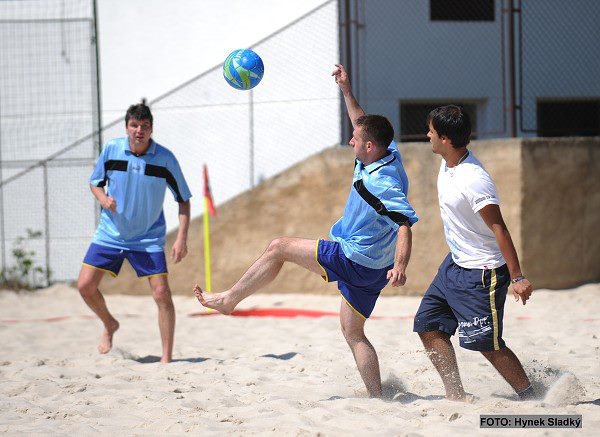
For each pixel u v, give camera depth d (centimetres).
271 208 4525
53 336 3347
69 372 2434
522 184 4231
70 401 2034
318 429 1638
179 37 5097
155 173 2633
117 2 5156
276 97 4797
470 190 1717
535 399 1855
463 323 1777
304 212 4481
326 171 4450
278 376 2317
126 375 2361
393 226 1788
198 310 4103
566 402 1811
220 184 4866
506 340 2759
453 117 1748
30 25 5209
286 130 4778
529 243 4256
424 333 1875
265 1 4978
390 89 5047
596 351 2531
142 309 4238
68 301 4528
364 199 1814
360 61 4997
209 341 3119
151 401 1991
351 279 1869
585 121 5262
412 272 4347
